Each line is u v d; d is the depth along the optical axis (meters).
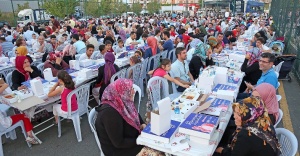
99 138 2.63
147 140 2.39
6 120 3.47
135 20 20.44
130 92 2.65
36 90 3.75
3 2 18.72
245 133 2.11
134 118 2.69
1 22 17.52
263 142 2.06
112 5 25.34
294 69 7.28
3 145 3.90
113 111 2.46
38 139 3.91
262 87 2.85
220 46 6.52
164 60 4.31
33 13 20.02
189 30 12.98
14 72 4.68
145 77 6.22
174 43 9.42
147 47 6.75
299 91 5.90
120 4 26.39
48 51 7.93
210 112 2.83
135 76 5.55
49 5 18.75
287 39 9.39
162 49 7.78
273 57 3.56
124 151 2.63
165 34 7.82
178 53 4.59
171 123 2.62
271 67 3.66
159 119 2.32
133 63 5.51
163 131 2.40
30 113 3.79
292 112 4.81
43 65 5.52
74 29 12.12
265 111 2.19
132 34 9.01
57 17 18.83
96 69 5.12
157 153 2.41
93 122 2.86
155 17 23.05
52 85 4.27
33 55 7.36
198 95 3.36
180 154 2.20
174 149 2.23
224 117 2.80
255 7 34.81
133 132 2.67
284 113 4.76
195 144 2.28
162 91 4.46
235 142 2.18
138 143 2.41
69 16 19.38
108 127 2.45
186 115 2.81
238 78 4.23
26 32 11.24
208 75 3.78
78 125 3.92
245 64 4.67
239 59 5.73
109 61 4.67
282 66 6.46
